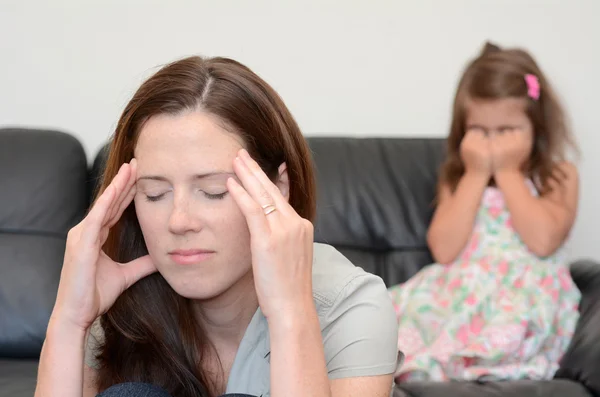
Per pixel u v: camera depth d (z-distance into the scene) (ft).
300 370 2.97
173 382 3.67
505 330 5.80
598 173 8.13
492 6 7.99
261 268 3.02
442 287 6.42
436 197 6.81
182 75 3.23
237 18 7.84
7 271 6.10
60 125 7.71
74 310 3.37
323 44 7.91
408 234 6.77
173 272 3.26
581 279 6.45
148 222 3.24
